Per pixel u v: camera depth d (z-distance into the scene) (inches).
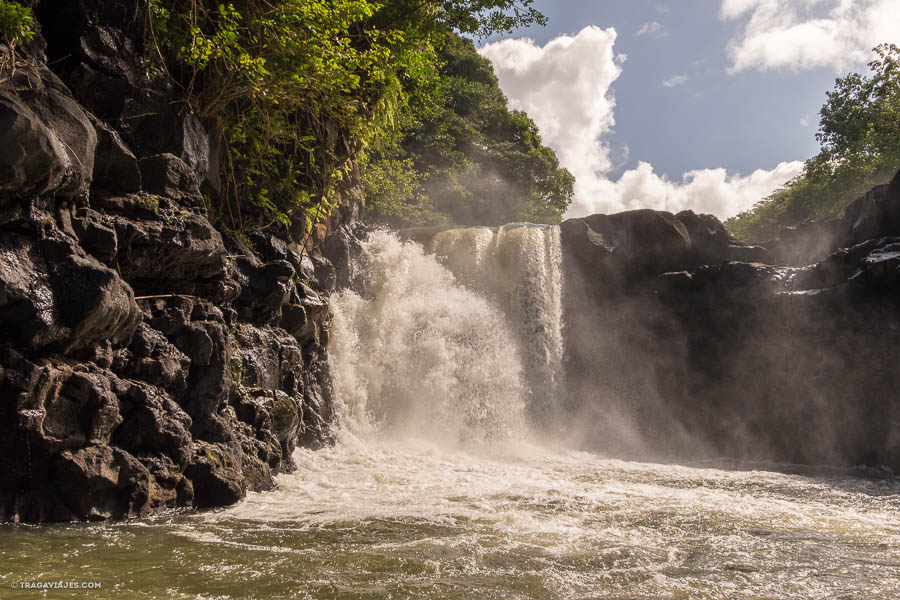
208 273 338.0
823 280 619.2
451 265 768.9
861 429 565.6
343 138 520.1
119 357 279.3
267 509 292.7
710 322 704.4
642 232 764.6
